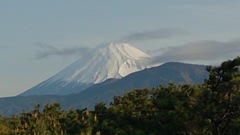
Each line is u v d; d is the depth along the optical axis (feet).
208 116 191.83
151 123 263.08
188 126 199.93
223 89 188.34
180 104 216.54
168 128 234.79
